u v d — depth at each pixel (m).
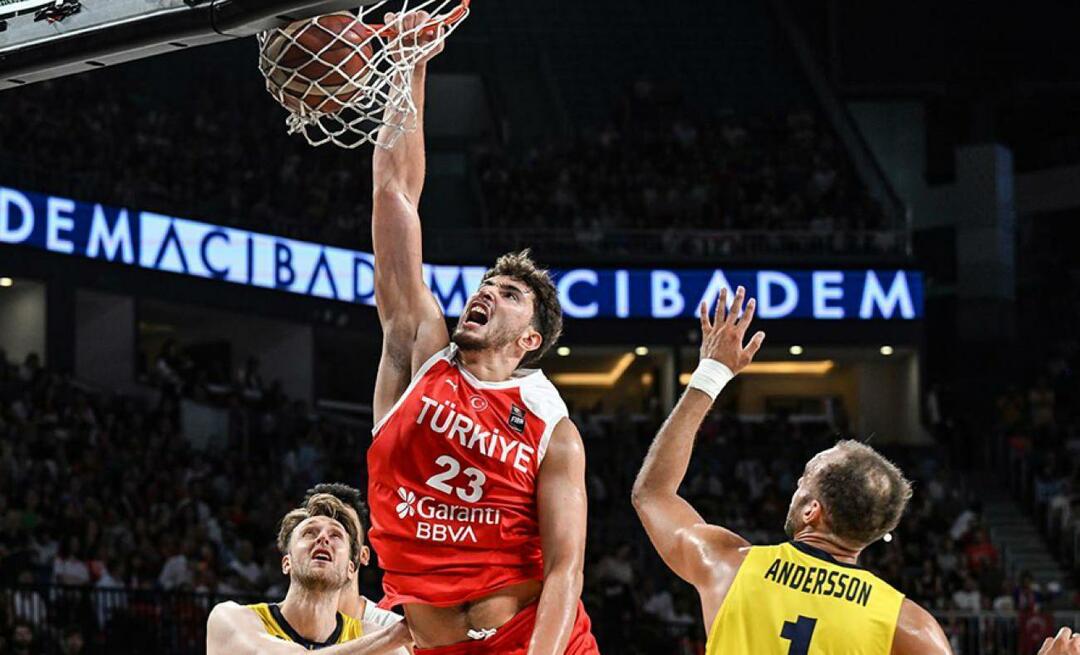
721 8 31.44
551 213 25.38
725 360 4.14
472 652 3.90
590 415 24.52
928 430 25.27
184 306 22.00
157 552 15.59
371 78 4.06
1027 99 29.19
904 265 24.97
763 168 26.81
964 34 28.78
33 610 13.37
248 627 5.36
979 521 21.33
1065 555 21.02
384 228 4.24
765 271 24.77
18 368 18.98
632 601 16.83
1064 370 26.55
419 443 3.85
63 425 17.78
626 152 26.95
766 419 24.45
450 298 23.89
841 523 3.79
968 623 17.30
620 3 31.23
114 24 3.92
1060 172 29.05
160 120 24.16
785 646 3.69
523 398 3.90
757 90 29.62
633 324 24.53
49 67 4.09
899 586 18.22
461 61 30.17
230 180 23.72
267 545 17.11
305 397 23.70
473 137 30.02
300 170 25.06
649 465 4.12
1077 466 22.06
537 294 4.01
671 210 25.56
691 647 16.02
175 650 13.90
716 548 3.92
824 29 30.52
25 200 19.97
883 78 28.86
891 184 28.78
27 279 20.02
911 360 25.52
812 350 25.34
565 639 3.77
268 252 22.92
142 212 21.44
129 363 21.36
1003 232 27.84
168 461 18.12
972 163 28.12
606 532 20.36
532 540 3.92
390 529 3.89
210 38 3.82
